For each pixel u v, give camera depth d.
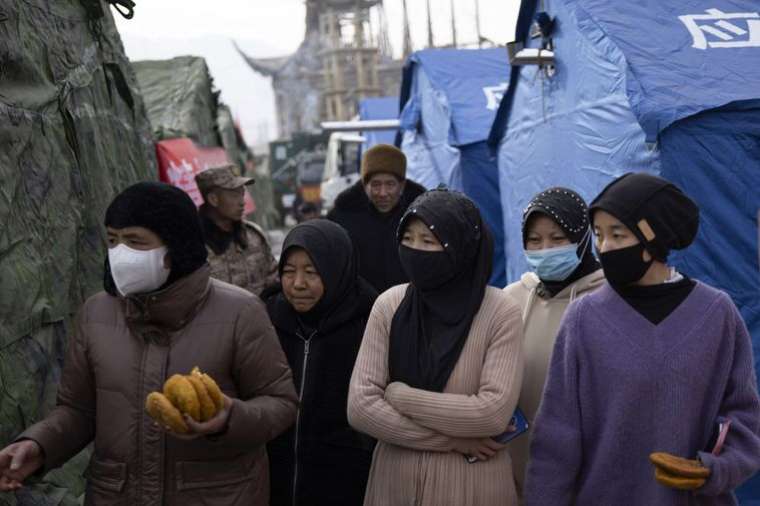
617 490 2.12
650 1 5.52
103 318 2.26
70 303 3.37
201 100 9.71
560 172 6.32
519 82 7.38
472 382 2.32
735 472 1.98
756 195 4.47
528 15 7.11
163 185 2.20
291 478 2.88
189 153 7.60
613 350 2.13
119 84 4.95
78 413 2.30
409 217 2.35
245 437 2.13
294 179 35.38
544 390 2.27
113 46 5.10
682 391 2.07
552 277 2.93
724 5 5.48
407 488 2.31
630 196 2.10
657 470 1.98
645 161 4.71
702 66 4.82
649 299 2.15
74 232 3.53
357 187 4.94
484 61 10.40
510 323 2.36
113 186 4.42
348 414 2.40
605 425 2.14
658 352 2.09
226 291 2.33
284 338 3.00
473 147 8.87
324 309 2.90
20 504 2.54
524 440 2.81
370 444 2.89
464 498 2.28
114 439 2.19
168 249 2.16
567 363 2.21
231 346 2.25
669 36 5.11
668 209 2.10
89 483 2.26
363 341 2.51
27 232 3.00
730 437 2.04
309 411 2.87
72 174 3.65
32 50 3.41
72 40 4.09
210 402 1.98
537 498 2.18
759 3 5.55
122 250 2.13
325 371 2.89
